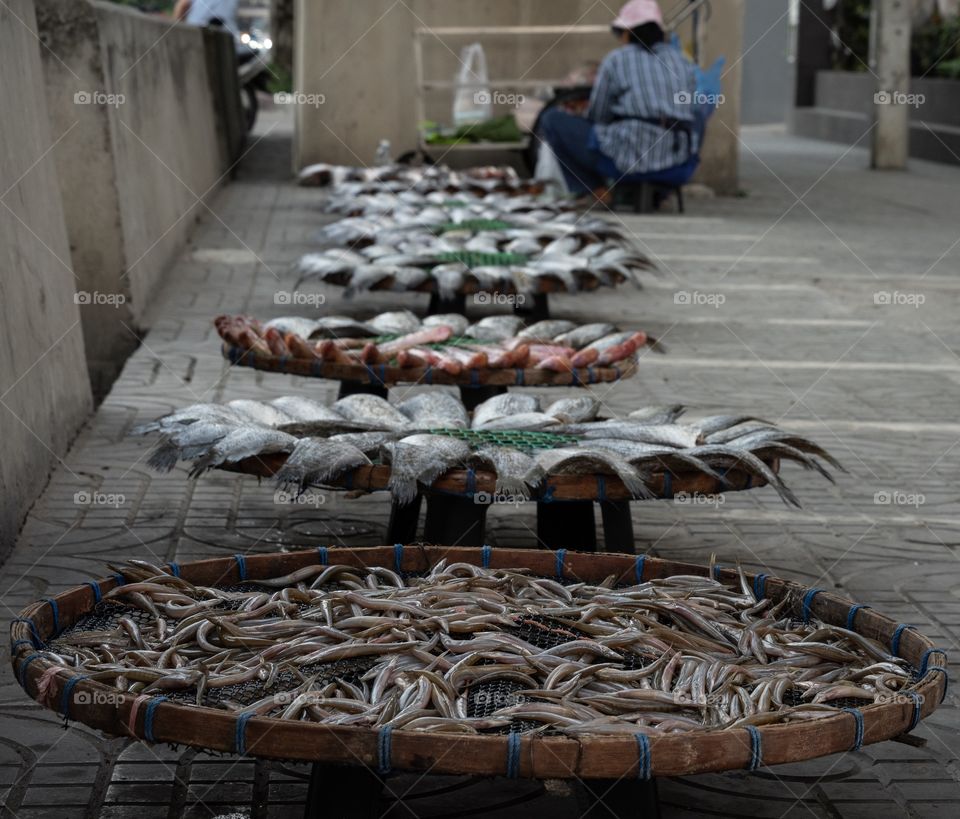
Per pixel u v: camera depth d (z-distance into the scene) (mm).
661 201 15359
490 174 14180
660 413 4762
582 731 2527
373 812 2713
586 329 6148
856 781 3236
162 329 8531
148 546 4762
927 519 5336
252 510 5191
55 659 2768
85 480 5504
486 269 7840
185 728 2508
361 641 2906
